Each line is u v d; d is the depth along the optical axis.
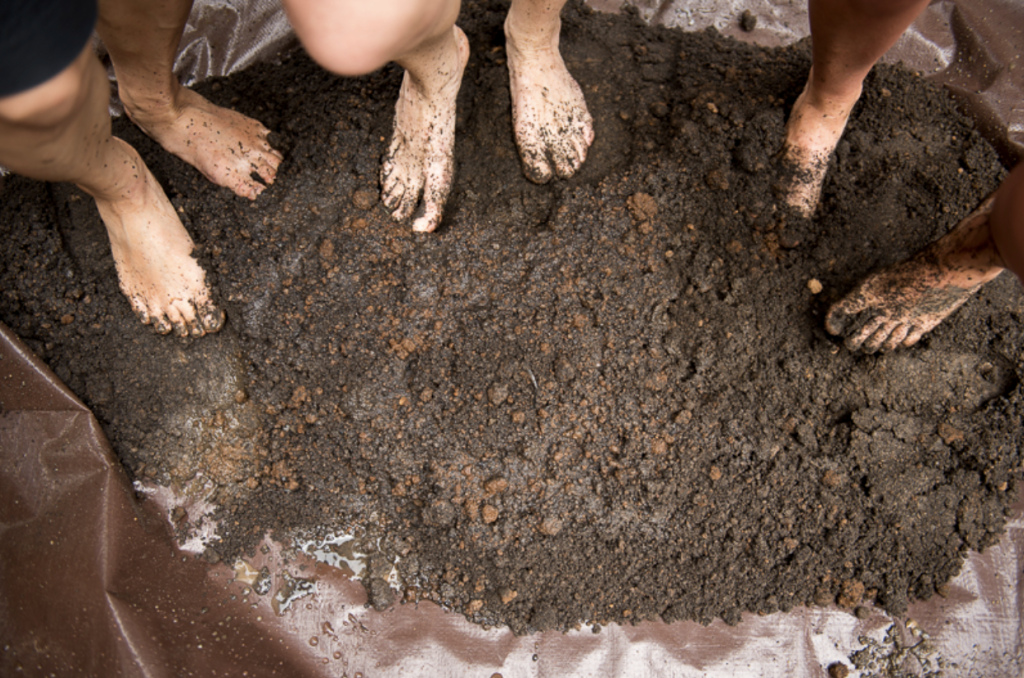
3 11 0.91
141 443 1.90
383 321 1.90
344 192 1.96
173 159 1.99
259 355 1.92
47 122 1.12
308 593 1.84
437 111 1.77
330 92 2.06
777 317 1.92
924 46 2.36
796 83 2.16
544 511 1.87
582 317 1.91
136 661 1.63
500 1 2.28
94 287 1.93
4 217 1.96
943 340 1.92
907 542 1.89
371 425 1.89
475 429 1.88
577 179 2.00
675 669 1.83
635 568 1.88
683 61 2.21
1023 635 1.86
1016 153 2.16
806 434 1.88
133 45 1.60
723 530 1.88
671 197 1.99
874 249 1.96
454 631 1.85
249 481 1.90
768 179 2.00
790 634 1.87
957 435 1.89
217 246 1.92
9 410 1.79
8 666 1.59
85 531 1.72
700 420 1.89
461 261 1.93
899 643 1.86
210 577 1.83
